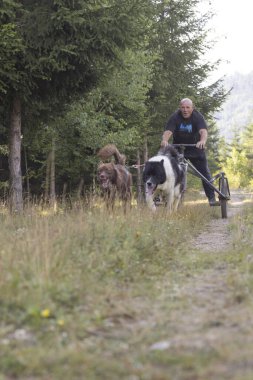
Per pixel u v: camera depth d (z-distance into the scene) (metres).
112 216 8.09
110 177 11.09
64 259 5.57
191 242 8.46
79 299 4.57
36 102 12.23
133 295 4.88
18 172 12.36
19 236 6.78
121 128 18.05
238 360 3.20
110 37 11.03
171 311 4.38
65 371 3.19
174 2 20.84
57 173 18.66
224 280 5.41
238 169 63.34
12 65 10.60
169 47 20.73
